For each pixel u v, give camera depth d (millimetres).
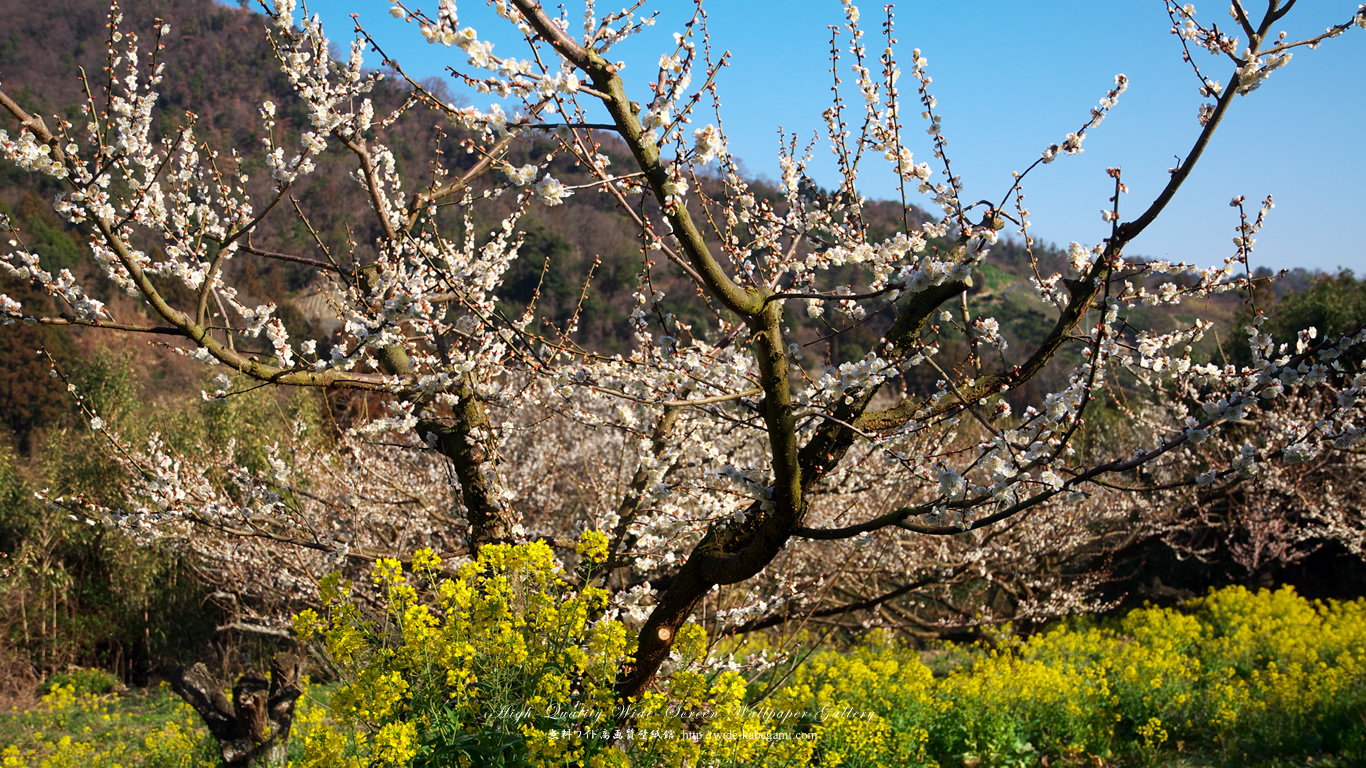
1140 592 13203
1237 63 2424
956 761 6453
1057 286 3242
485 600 3143
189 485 4383
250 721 5488
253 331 3320
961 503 2521
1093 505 9906
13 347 18391
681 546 5371
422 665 3105
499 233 4102
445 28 1979
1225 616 11281
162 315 2969
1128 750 6805
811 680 7254
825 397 3020
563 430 9508
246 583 6711
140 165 3482
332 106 3502
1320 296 14406
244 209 3752
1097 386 2645
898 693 6691
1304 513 10359
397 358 4133
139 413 13375
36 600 11289
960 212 2402
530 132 2277
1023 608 8945
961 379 3105
